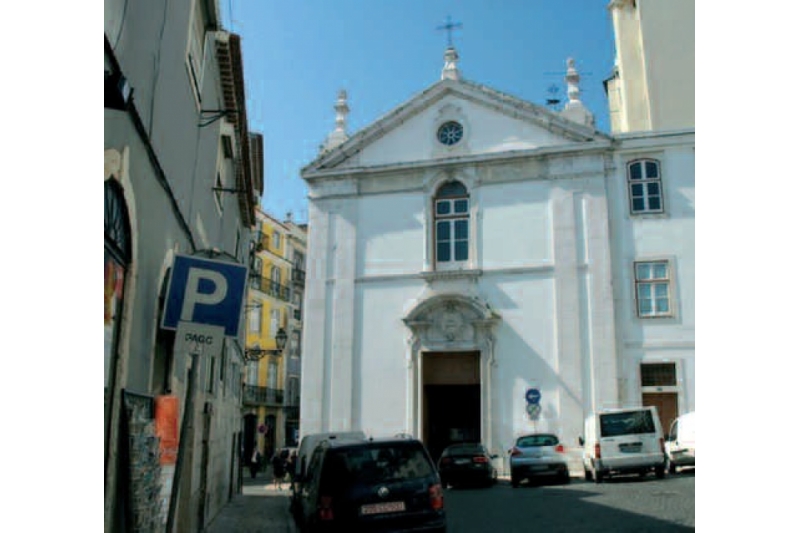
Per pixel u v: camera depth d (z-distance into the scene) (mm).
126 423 5992
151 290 7332
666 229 22953
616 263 23047
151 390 7473
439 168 25484
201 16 10539
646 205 23391
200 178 11125
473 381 24156
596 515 11367
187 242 9969
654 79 27281
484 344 23484
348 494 8578
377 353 24703
